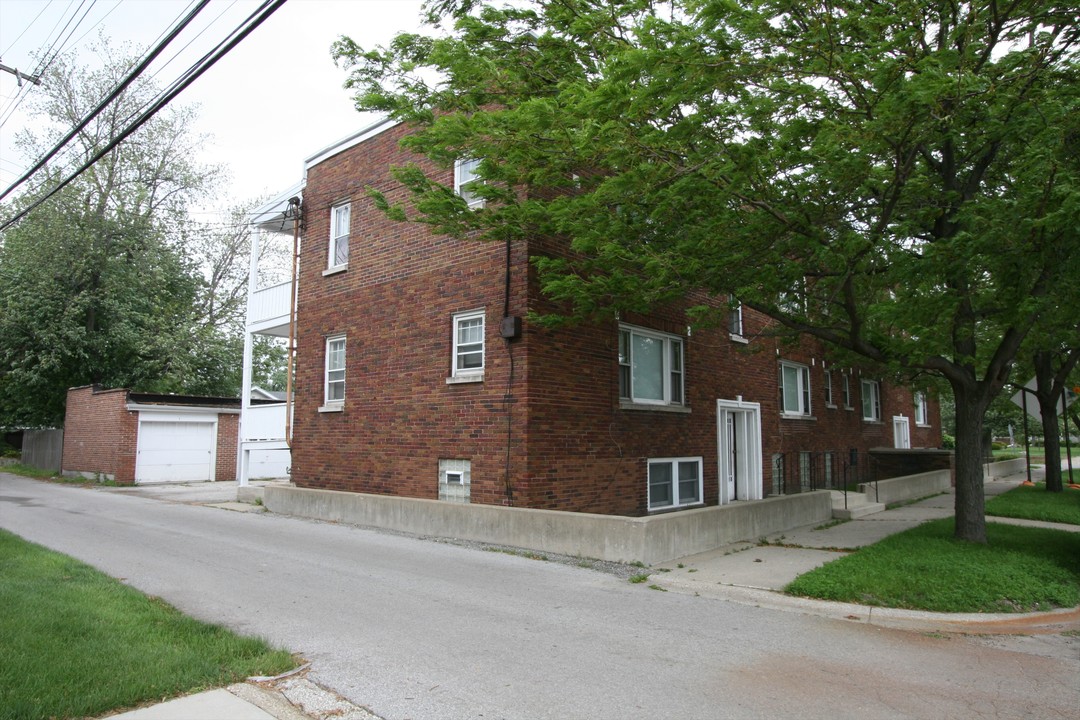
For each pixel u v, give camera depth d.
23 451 31.52
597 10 9.23
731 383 16.66
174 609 6.82
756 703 4.84
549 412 11.87
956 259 8.30
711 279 9.75
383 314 14.20
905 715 4.69
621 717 4.57
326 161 16.09
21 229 28.58
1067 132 8.12
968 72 7.70
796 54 8.06
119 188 31.39
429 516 11.57
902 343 9.66
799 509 12.92
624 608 7.27
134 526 12.62
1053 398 18.36
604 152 8.54
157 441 23.45
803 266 9.63
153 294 32.16
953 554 9.09
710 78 7.61
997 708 4.84
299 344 16.23
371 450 14.12
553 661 5.60
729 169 8.30
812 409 20.19
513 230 10.08
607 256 9.52
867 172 8.82
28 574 7.81
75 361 29.20
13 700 4.27
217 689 4.83
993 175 10.38
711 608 7.36
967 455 10.23
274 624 6.46
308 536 11.45
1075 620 7.14
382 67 10.12
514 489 11.53
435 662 5.52
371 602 7.28
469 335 12.73
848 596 7.49
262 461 25.73
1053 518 13.38
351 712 4.57
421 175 10.20
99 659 5.07
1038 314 8.98
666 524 9.67
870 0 8.45
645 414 13.88
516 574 8.73
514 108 9.45
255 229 18.61
